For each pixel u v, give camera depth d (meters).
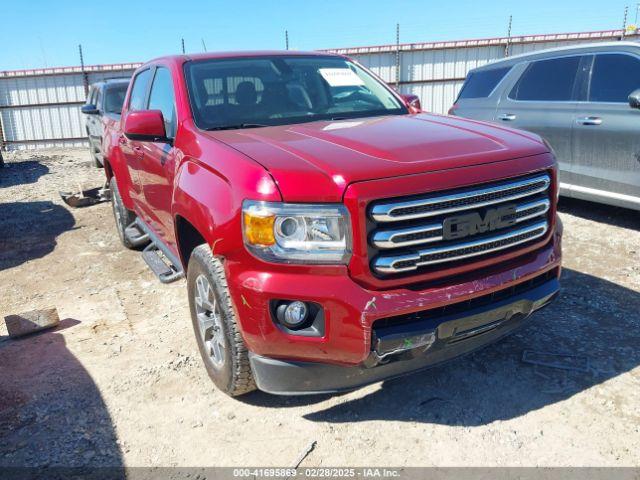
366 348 2.38
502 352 3.44
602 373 3.16
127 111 5.10
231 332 2.74
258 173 2.46
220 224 2.56
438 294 2.45
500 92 6.85
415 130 3.04
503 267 2.68
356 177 2.34
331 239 2.35
